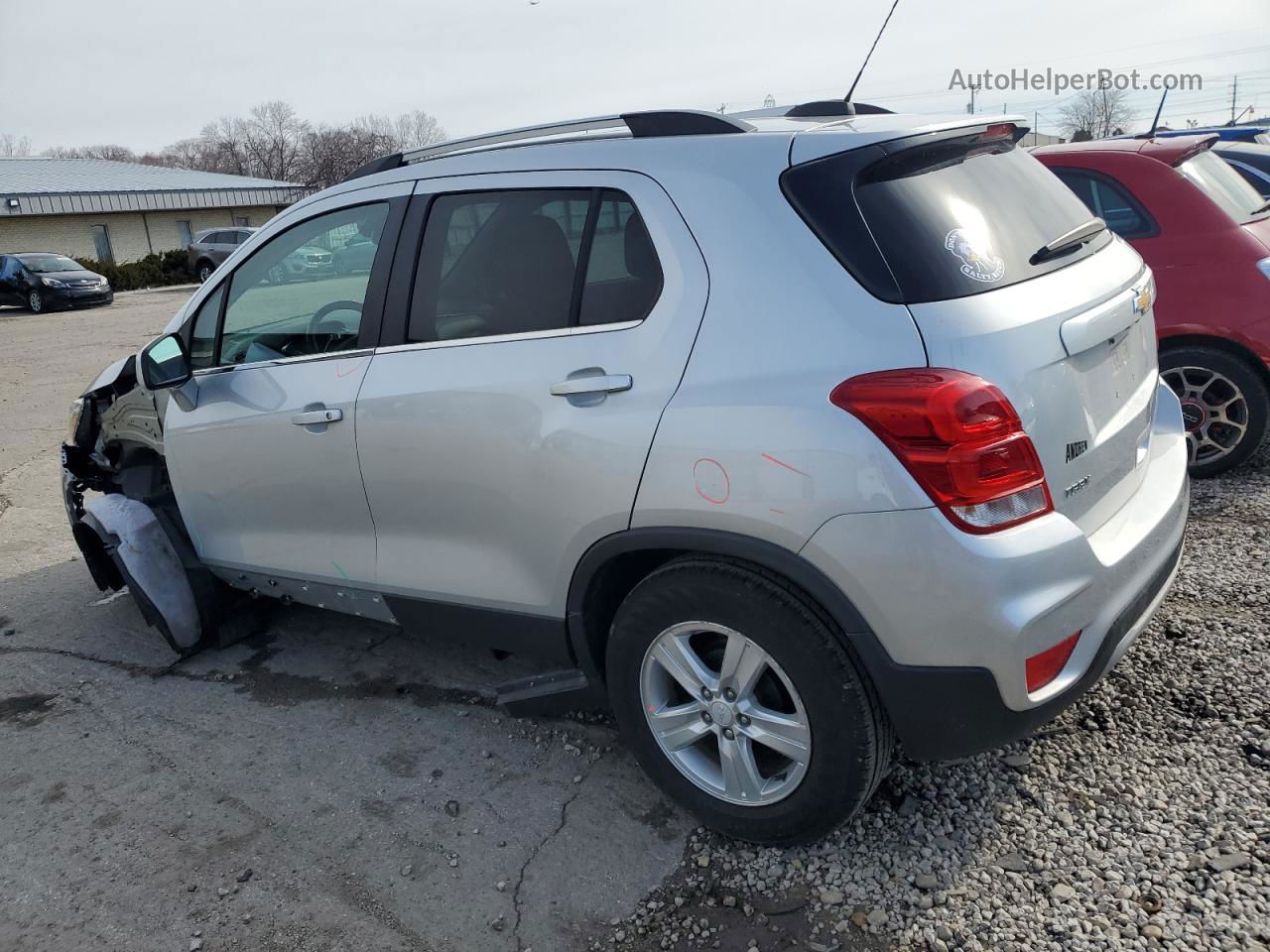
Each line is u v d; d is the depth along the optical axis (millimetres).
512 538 2861
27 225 34188
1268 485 4867
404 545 3197
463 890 2617
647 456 2459
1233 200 5125
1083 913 2328
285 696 3762
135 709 3752
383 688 3760
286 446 3379
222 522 3838
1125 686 3203
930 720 2266
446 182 3043
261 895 2654
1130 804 2672
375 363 3115
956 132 2564
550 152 2842
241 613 4266
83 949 2514
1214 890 2352
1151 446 2979
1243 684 3145
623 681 2717
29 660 4234
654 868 2635
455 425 2875
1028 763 2881
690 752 2717
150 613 4008
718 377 2365
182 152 96250
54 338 18391
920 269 2240
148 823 3018
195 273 33312
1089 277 2586
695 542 2428
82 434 4547
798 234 2340
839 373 2207
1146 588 2523
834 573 2238
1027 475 2184
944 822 2678
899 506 2143
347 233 3277
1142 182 4980
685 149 2578
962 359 2143
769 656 2395
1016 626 2137
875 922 2369
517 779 3086
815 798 2434
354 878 2695
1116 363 2627
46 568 5375
